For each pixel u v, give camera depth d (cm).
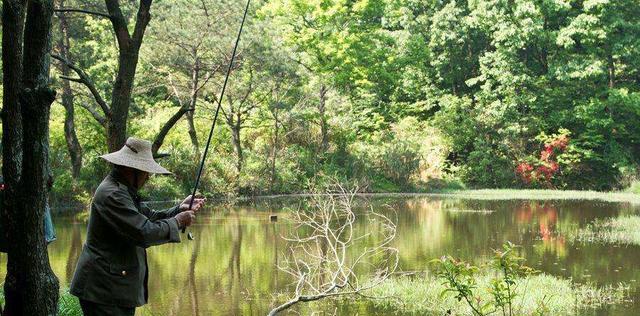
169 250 1669
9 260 428
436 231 2025
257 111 3578
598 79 4294
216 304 1133
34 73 421
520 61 4372
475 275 1312
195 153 3102
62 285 1166
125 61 889
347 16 4272
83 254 450
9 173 426
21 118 428
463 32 4481
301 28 4238
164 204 2723
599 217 2433
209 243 1772
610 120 4072
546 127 4194
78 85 2659
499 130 4081
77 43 2734
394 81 4341
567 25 4338
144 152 468
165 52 2884
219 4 2869
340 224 2139
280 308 677
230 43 2859
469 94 4641
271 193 3344
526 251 1659
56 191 2647
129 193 459
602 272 1400
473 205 2955
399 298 1140
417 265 1455
